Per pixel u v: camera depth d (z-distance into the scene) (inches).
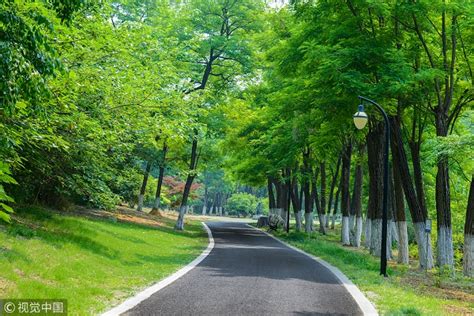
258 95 1352.1
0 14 225.6
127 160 896.9
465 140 569.6
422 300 396.2
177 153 1429.6
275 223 1571.1
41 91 250.5
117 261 515.2
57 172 581.9
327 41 749.9
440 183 705.6
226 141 1439.5
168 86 789.9
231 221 2514.8
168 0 1251.2
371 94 644.7
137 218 1239.5
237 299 356.8
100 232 697.6
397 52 658.8
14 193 621.0
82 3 269.7
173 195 2118.6
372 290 433.7
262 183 1883.6
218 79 1343.5
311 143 996.6
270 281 461.1
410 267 757.9
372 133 868.6
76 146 505.4
